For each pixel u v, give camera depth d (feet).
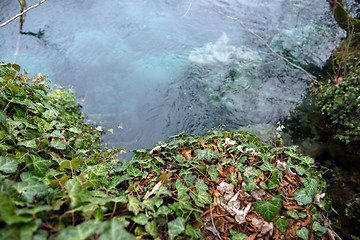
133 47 21.54
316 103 17.07
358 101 14.51
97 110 17.15
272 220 7.27
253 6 25.20
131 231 6.20
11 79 10.19
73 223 5.37
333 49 20.16
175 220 6.45
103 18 23.82
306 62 20.16
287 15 23.88
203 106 18.07
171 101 18.28
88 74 19.27
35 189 5.82
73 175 7.31
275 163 8.64
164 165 8.73
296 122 16.74
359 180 12.76
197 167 8.41
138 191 7.73
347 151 14.02
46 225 5.00
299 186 8.06
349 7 22.95
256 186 7.84
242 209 7.48
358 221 10.97
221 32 23.17
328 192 12.59
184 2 25.79
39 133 8.95
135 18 24.06
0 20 22.38
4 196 4.90
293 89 18.71
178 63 20.51
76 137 10.44
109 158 10.03
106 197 6.72
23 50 20.45
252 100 18.26
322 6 23.86
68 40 21.61
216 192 7.82
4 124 8.12
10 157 6.76
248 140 9.78
